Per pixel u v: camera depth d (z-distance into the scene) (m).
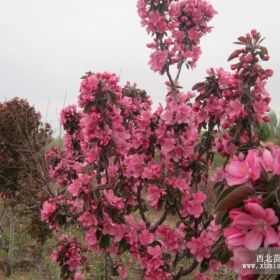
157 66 4.98
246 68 3.80
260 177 1.69
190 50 5.16
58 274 6.94
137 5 5.09
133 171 4.13
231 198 1.65
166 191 3.85
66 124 4.98
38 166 6.22
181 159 4.14
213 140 4.16
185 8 5.11
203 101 4.16
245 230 1.59
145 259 4.00
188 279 6.01
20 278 7.14
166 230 4.10
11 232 7.52
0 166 6.89
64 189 5.05
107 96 3.75
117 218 3.94
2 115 7.18
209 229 4.11
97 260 6.68
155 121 4.11
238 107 3.67
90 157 3.99
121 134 3.95
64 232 5.27
